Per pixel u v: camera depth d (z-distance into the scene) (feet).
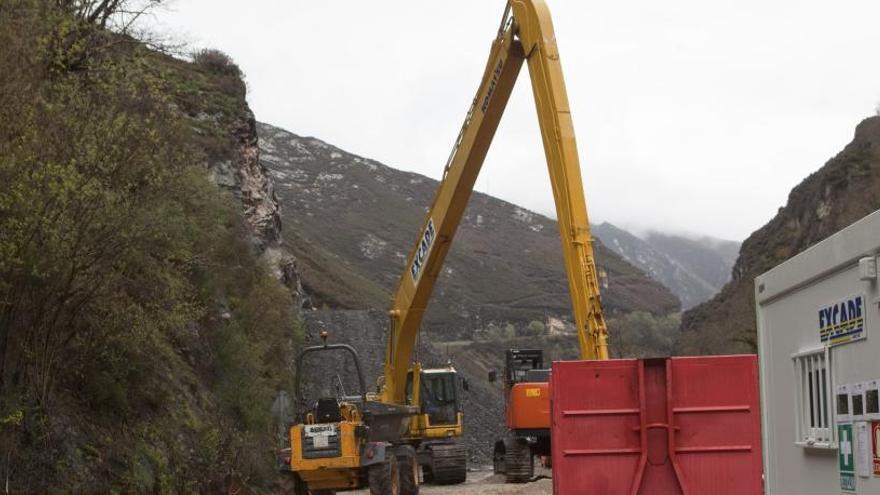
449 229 81.56
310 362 195.11
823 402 28.76
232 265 91.97
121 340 52.08
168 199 52.65
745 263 311.06
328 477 69.97
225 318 83.05
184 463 59.26
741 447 37.22
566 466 37.17
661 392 37.55
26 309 44.83
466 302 582.76
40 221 41.34
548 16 65.36
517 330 554.05
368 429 69.97
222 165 147.23
